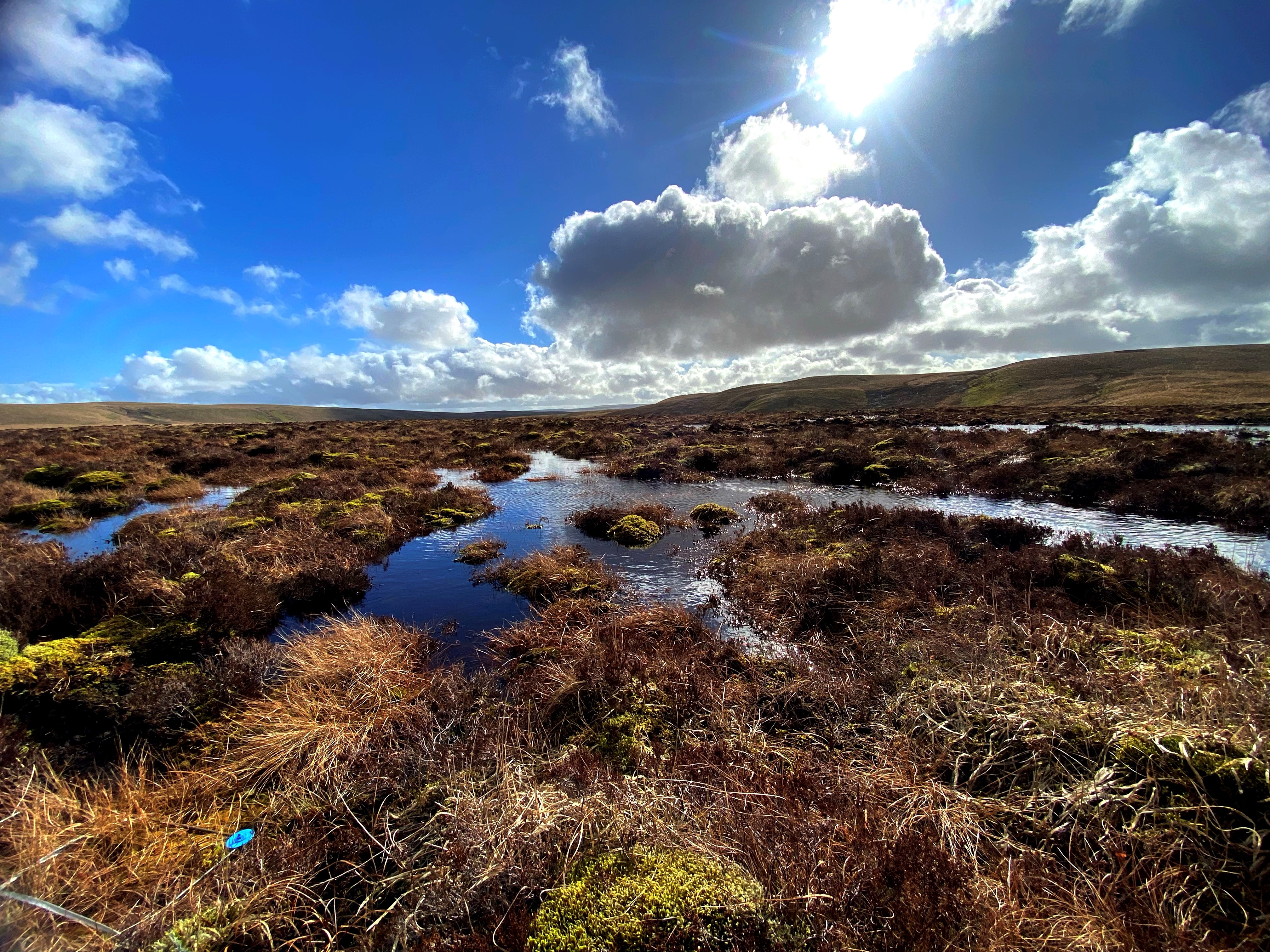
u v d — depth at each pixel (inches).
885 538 407.8
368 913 117.3
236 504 575.8
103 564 305.0
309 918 116.5
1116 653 209.6
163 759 170.9
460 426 2053.4
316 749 168.6
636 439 1371.8
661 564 398.9
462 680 223.8
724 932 92.4
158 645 226.8
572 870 114.9
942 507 571.5
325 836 136.3
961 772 154.0
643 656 228.2
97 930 98.3
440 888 115.3
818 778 150.9
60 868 116.8
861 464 791.7
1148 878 109.3
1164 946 94.5
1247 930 99.5
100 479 685.3
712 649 249.6
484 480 806.5
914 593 295.1
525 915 106.0
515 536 485.4
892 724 179.9
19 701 177.6
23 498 602.2
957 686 178.5
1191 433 871.1
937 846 114.0
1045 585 298.2
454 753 168.6
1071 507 557.0
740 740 177.0
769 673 226.2
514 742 179.0
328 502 577.3
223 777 159.6
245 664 221.9
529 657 245.8
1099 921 103.3
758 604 309.6
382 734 180.5
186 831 137.5
